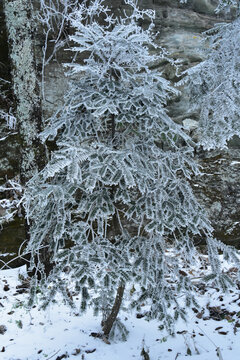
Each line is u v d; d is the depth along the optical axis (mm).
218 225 5523
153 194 2824
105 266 2533
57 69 5715
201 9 6492
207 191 5773
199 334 3311
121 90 2721
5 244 4914
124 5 5938
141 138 2885
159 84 2807
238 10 4027
